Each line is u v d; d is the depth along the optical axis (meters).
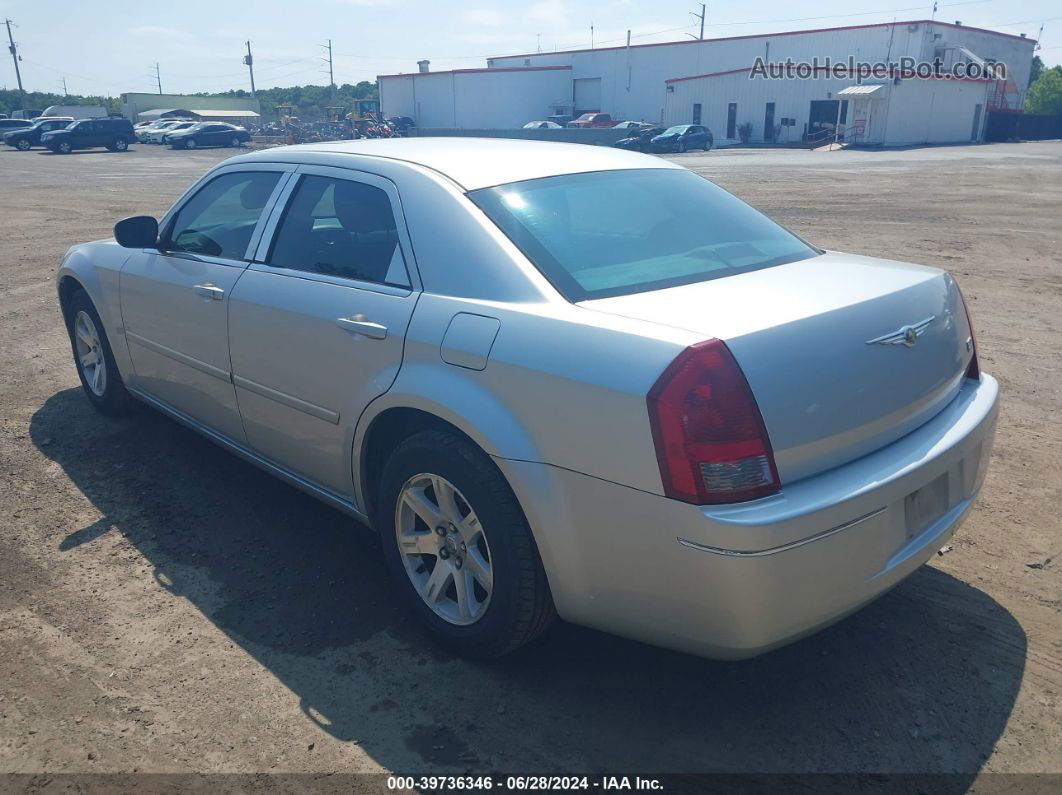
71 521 4.09
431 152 3.49
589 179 3.42
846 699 2.87
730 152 42.06
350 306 3.20
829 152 40.88
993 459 4.69
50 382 6.14
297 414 3.54
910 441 2.75
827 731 2.73
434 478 2.96
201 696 2.89
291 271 3.57
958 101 49.50
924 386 2.81
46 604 3.40
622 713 2.82
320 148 3.83
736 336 2.39
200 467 4.68
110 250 4.88
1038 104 73.12
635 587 2.52
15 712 2.80
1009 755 2.61
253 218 3.92
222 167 4.27
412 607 3.23
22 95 103.44
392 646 3.17
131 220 4.30
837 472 2.53
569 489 2.56
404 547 3.20
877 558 2.56
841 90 47.25
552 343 2.60
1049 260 10.68
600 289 2.80
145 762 2.60
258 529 4.03
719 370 2.33
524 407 2.63
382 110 68.31
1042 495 4.26
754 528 2.28
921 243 12.02
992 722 2.75
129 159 37.56
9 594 3.47
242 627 3.28
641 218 3.27
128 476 4.57
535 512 2.63
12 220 15.76
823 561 2.41
